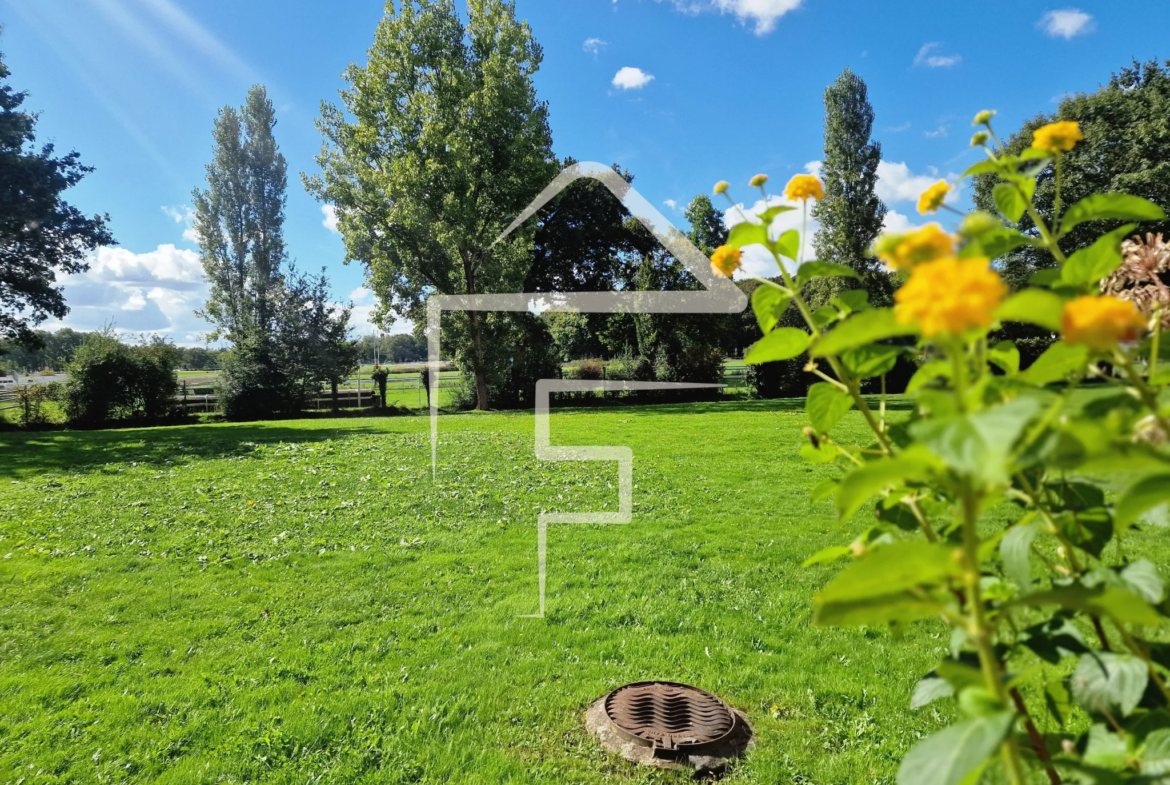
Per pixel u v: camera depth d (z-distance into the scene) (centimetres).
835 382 106
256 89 2955
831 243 2814
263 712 321
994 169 92
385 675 360
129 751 290
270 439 1347
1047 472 96
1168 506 86
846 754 277
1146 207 84
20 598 490
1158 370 75
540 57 1145
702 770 272
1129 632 85
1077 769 67
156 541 637
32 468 1045
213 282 2950
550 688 343
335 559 577
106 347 2145
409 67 1450
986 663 62
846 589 63
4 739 300
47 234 1975
